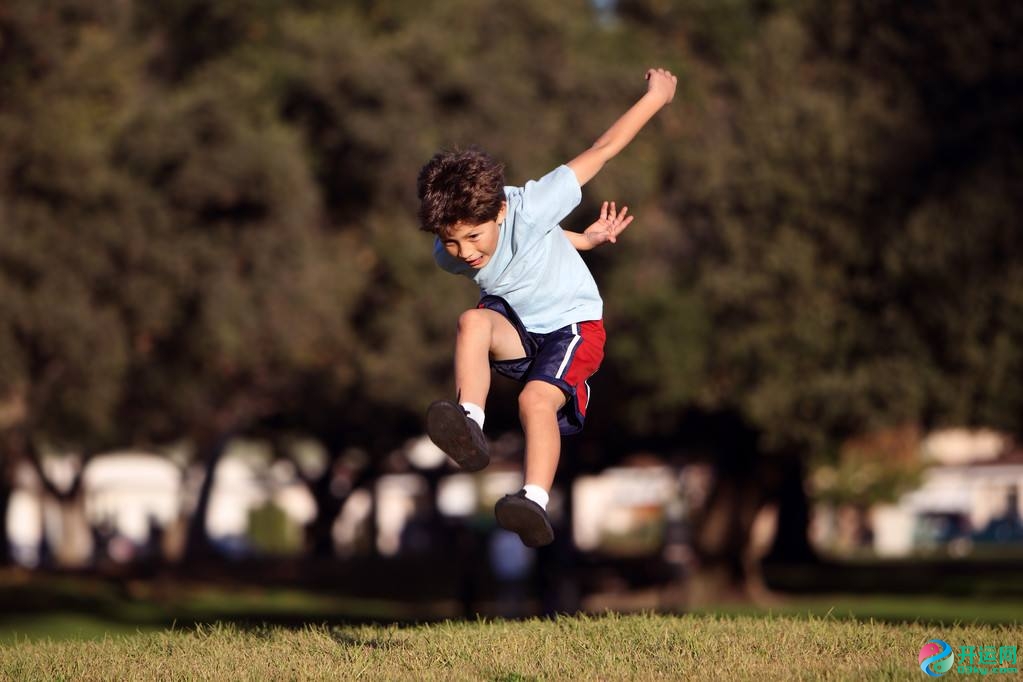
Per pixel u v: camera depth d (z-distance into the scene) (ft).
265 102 150.30
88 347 128.98
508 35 165.68
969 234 124.77
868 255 130.62
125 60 136.56
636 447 223.10
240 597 198.70
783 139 134.72
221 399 205.57
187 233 136.26
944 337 129.08
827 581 227.40
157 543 369.09
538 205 39.68
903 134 128.98
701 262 148.25
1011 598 180.14
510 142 153.17
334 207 160.45
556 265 40.19
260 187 136.56
